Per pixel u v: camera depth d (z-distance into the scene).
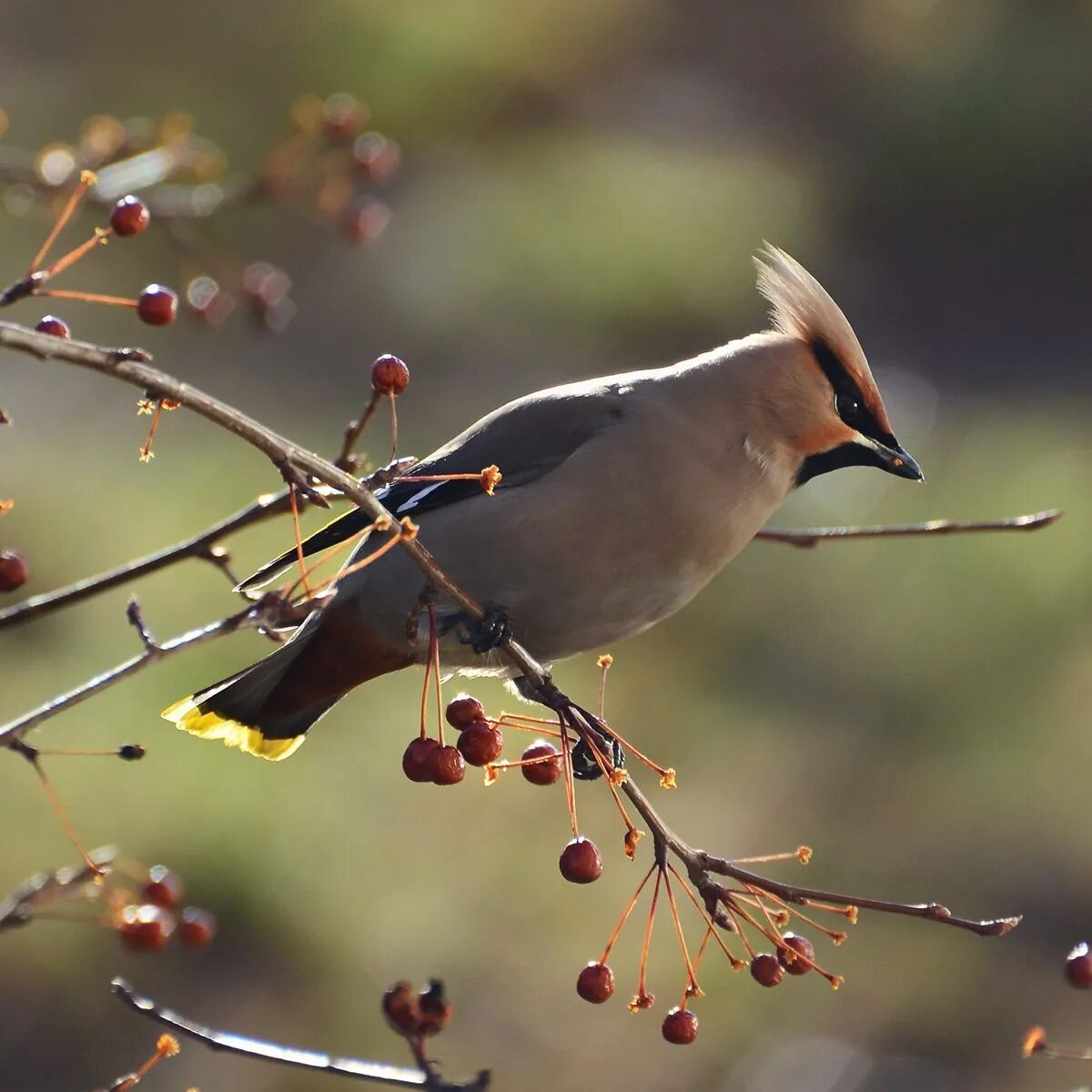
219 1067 11.70
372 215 10.14
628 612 7.61
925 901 13.75
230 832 12.87
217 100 21.44
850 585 16.78
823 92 24.14
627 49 24.44
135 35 22.20
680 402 7.66
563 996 12.70
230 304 9.88
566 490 7.36
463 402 18.94
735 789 14.64
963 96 23.34
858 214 22.45
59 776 12.95
